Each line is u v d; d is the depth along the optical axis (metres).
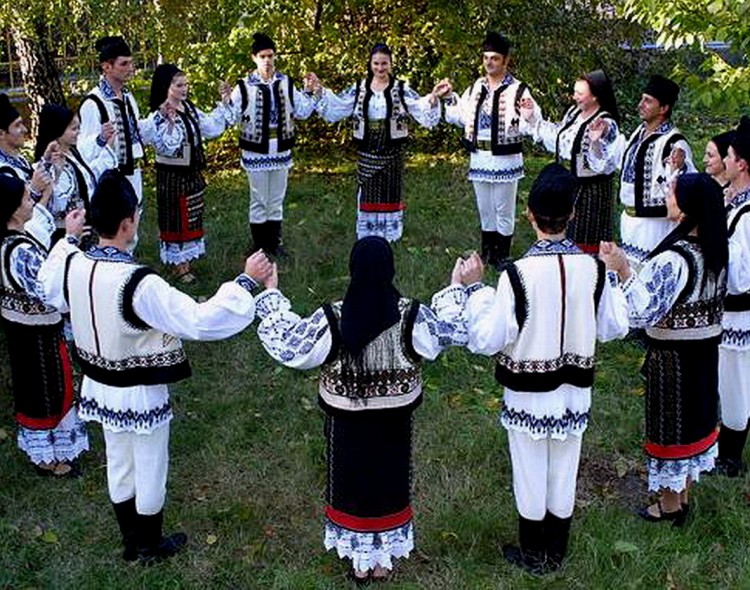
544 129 6.44
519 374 3.62
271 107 6.78
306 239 7.48
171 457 4.75
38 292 3.83
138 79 8.48
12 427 5.03
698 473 4.06
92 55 7.79
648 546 4.04
